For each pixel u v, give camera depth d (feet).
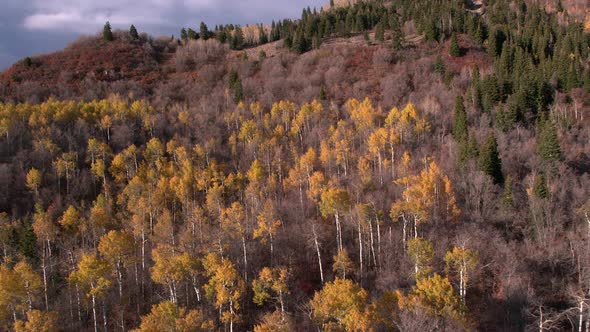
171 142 263.29
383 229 191.31
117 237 146.51
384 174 229.04
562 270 160.15
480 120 279.69
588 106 302.86
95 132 290.76
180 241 174.70
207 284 146.51
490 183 200.34
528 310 131.95
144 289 168.96
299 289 168.66
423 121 264.72
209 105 354.33
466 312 122.62
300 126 298.35
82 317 154.81
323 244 189.26
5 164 234.79
